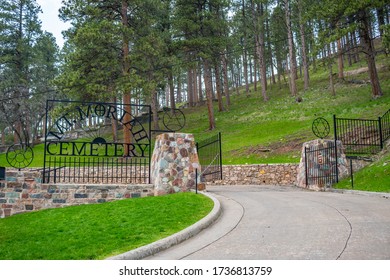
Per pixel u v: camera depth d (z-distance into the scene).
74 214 10.57
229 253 6.09
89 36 25.53
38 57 47.25
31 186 12.61
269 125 31.88
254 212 9.96
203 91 70.50
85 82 26.62
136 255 6.14
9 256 6.53
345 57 58.22
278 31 52.09
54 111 26.45
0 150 35.59
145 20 29.83
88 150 30.44
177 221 8.66
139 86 28.42
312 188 17.23
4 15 45.78
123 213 9.91
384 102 27.56
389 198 11.83
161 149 13.91
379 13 33.62
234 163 23.88
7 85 38.06
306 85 43.47
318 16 30.47
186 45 35.22
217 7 38.53
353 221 8.02
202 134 35.09
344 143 20.20
